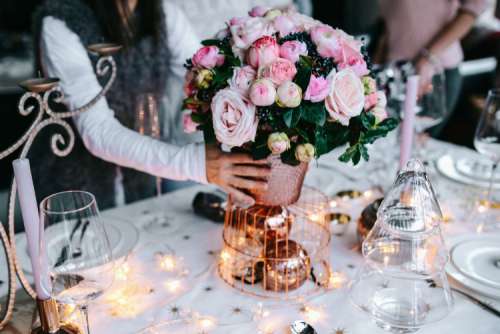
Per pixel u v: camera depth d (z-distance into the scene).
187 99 0.96
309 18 0.99
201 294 0.98
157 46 1.57
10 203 0.85
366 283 0.89
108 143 1.23
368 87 0.93
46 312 0.77
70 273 0.74
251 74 0.87
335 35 0.93
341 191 1.36
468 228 1.20
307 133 0.90
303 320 0.91
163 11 1.57
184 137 1.86
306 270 0.99
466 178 1.41
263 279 0.99
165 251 1.12
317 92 0.84
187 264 1.08
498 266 1.01
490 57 3.74
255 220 1.01
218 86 0.91
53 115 0.95
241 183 1.00
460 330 0.87
